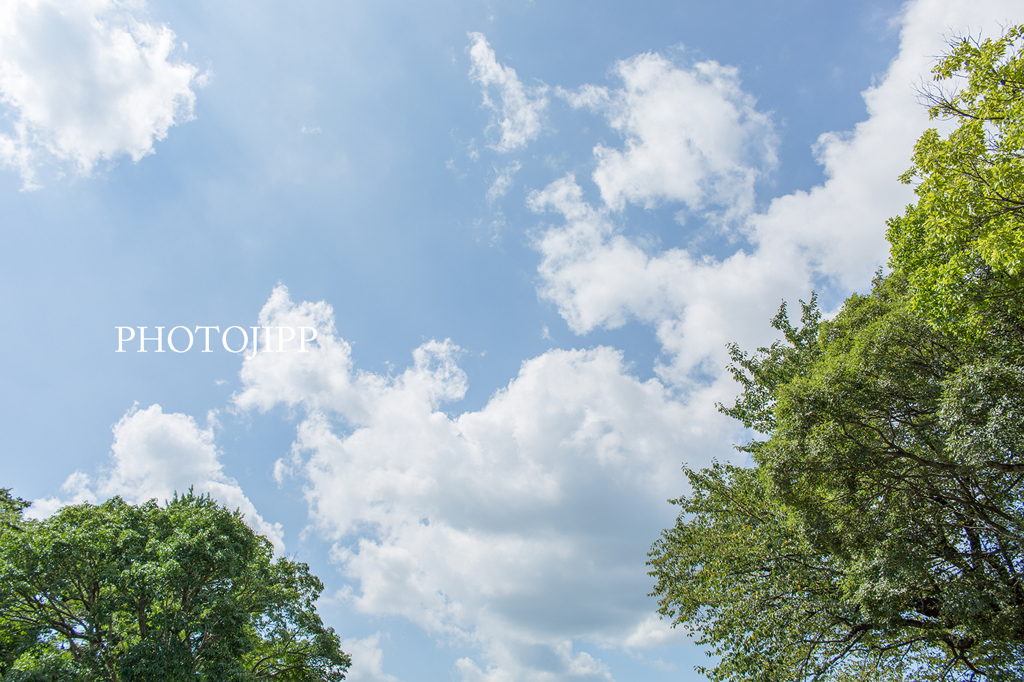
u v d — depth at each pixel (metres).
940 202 11.91
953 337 13.73
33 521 21.12
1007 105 11.22
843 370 14.55
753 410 22.56
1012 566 13.62
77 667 18.88
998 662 13.91
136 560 20.47
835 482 14.70
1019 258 10.27
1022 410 11.73
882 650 16.58
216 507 23.50
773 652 17.23
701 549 20.36
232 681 20.66
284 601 26.72
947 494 13.96
